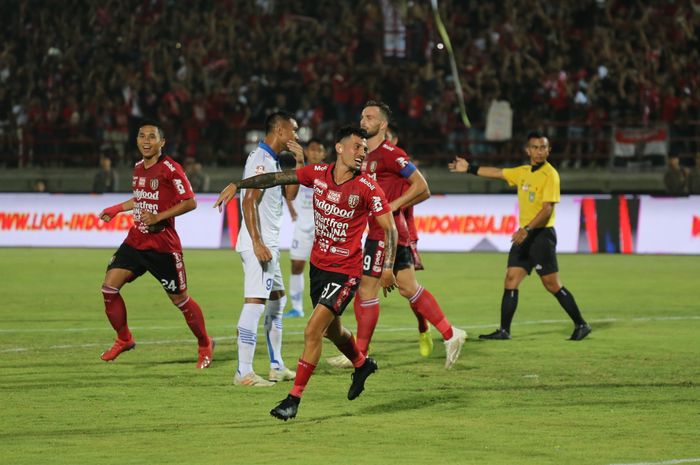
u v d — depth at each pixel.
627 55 74.88
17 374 23.91
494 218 61.03
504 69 74.56
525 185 29.67
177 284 24.69
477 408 20.31
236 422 19.12
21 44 85.25
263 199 23.25
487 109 74.50
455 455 16.64
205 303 38.28
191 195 24.41
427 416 19.59
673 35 76.94
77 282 45.28
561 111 73.25
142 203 24.53
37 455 16.59
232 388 22.42
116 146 77.38
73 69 82.19
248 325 22.80
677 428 18.58
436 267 52.28
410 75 76.62
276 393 21.89
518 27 78.31
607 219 60.00
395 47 82.06
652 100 71.94
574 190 67.06
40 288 42.94
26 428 18.53
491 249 60.84
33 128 79.50
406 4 81.56
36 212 65.62
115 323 25.08
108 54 82.31
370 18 82.31
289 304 39.34
